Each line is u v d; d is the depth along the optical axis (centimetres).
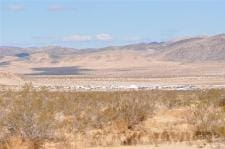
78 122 3016
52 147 2342
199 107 3609
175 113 3512
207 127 2700
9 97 3222
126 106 3209
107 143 2386
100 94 5506
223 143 2297
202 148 2191
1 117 2523
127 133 2727
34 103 2703
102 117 3127
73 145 2377
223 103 3928
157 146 2266
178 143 2339
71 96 4841
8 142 2322
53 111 3300
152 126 2991
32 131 2439
